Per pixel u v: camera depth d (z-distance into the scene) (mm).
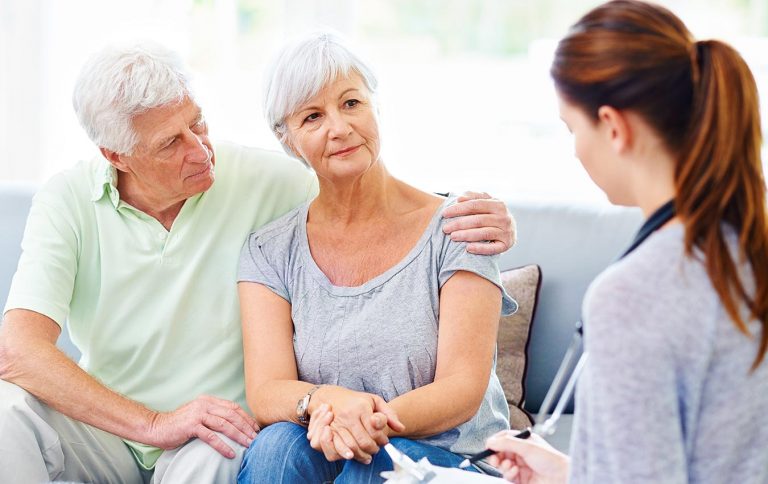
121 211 1944
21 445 1700
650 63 1043
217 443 1737
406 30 2994
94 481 1899
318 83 1719
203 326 1959
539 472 1323
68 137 2975
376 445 1585
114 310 1951
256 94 2908
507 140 3006
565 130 2955
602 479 1004
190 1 2871
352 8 2844
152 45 1839
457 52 3000
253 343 1836
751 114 1028
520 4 2951
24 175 2994
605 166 1116
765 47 2750
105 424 1778
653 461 968
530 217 2303
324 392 1661
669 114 1047
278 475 1620
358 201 1827
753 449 1016
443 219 1788
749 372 997
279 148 2885
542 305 2223
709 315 986
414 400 1637
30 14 2902
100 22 2895
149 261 1940
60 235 1920
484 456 1357
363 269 1810
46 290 1863
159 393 1950
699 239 1012
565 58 1103
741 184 1023
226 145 2068
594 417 1007
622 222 2256
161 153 1831
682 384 991
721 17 2891
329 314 1799
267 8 2891
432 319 1755
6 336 1816
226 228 1981
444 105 3016
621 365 978
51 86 2943
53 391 1768
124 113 1780
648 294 988
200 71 2891
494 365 1859
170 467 1760
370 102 1768
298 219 1910
